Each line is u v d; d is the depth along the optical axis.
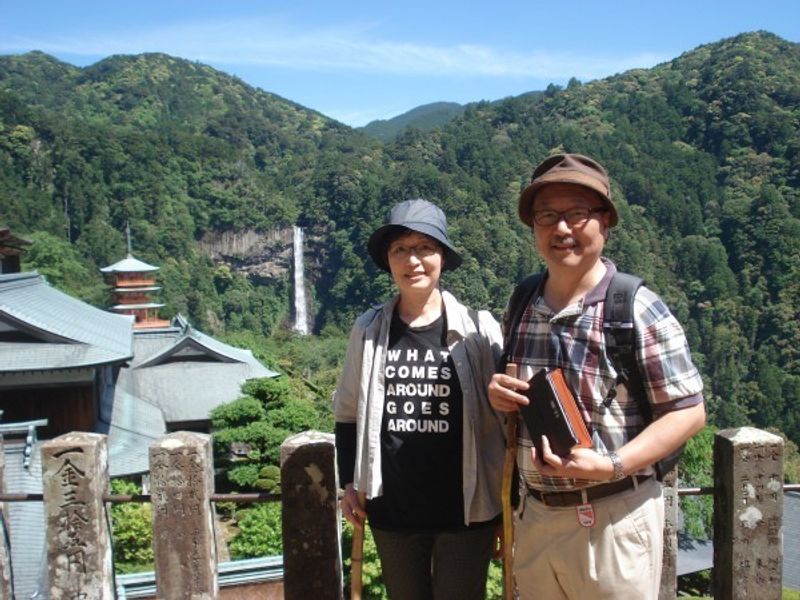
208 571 3.44
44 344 18.47
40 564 11.23
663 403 2.68
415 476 3.20
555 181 2.76
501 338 3.32
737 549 3.30
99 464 3.46
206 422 25.64
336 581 3.46
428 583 3.35
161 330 30.72
